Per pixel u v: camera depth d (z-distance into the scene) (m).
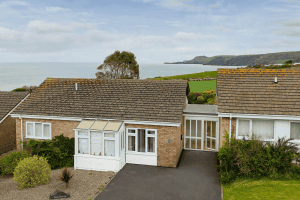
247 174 14.65
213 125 20.59
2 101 24.27
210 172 16.58
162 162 17.77
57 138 19.25
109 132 16.92
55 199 13.12
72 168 18.03
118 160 16.89
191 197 13.22
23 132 20.55
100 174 16.58
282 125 16.42
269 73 20.02
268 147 15.16
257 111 16.56
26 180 14.59
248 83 19.34
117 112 19.02
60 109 20.19
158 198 13.15
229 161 15.12
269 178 14.45
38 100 21.69
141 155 18.12
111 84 22.94
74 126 19.42
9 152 23.44
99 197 13.30
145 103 19.66
